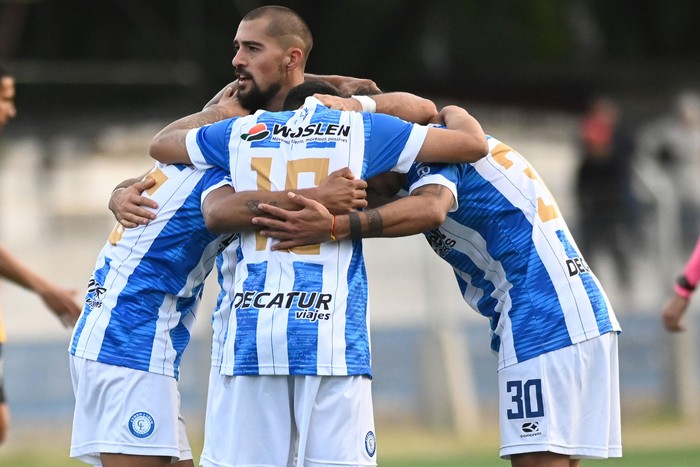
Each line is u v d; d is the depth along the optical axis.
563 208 41.22
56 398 38.53
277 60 18.20
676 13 75.38
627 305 40.94
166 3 58.66
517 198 18.14
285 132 16.97
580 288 17.97
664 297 40.97
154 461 18.14
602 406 17.91
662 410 40.81
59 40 61.66
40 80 48.06
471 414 40.03
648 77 70.19
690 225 41.38
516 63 73.00
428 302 40.12
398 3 68.56
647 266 41.09
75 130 57.59
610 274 41.03
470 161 17.27
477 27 72.81
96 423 18.14
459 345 40.12
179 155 17.67
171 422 18.12
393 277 40.12
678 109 64.06
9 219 42.69
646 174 44.12
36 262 40.75
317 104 17.20
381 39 67.69
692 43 76.38
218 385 17.23
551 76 70.94
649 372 40.94
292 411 16.84
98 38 62.06
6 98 25.23
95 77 48.78
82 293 40.66
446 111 18.05
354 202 16.55
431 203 16.83
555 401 17.75
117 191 18.61
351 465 16.61
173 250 18.00
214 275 38.00
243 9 61.25
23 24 60.38
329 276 16.66
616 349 18.34
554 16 73.75
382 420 39.72
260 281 16.75
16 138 56.47
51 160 54.97
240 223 16.73
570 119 69.25
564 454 17.81
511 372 17.97
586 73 70.75
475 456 34.00
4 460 35.19
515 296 18.05
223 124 17.38
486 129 68.88
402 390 39.94
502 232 18.12
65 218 42.50
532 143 67.25
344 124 16.89
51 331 38.78
